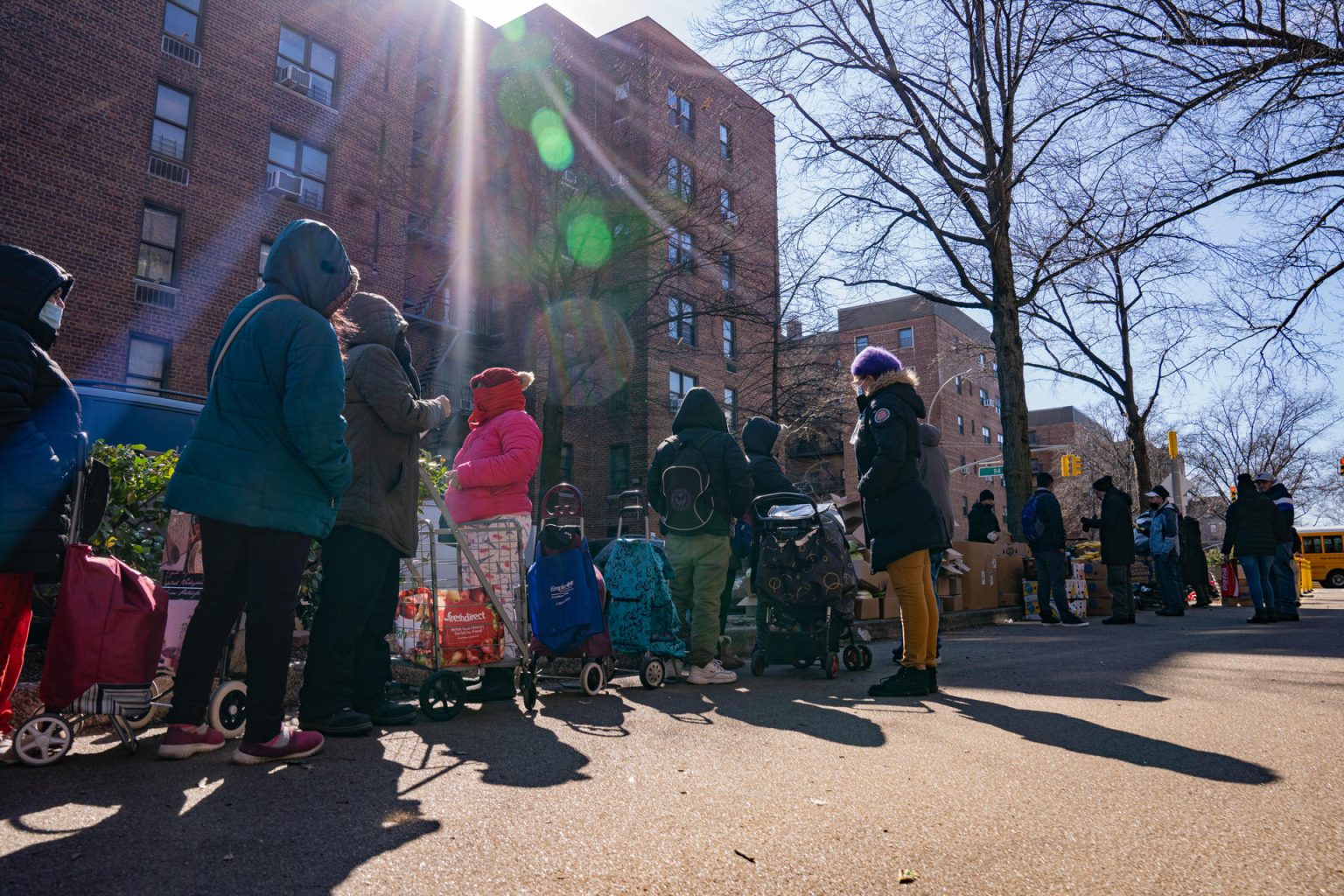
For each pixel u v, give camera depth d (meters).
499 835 2.29
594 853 2.15
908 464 5.13
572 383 21.00
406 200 23.98
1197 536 16.88
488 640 4.34
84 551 3.17
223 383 3.10
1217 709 4.34
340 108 22.45
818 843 2.25
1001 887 1.94
